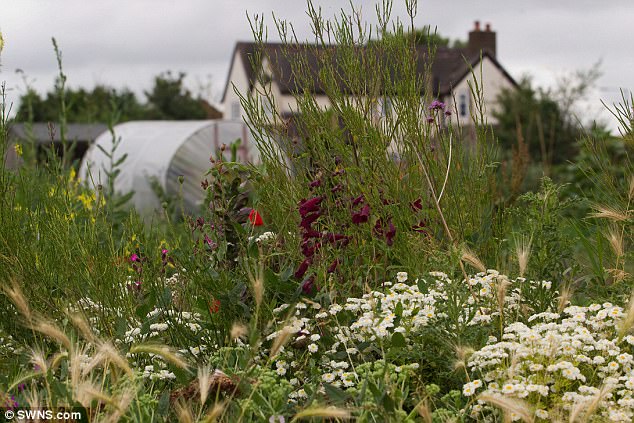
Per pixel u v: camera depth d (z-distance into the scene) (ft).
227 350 12.76
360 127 16.51
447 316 13.14
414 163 17.24
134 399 11.59
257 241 15.31
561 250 15.31
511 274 15.38
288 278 13.97
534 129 63.93
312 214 15.08
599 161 17.85
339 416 10.05
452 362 12.42
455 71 144.56
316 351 13.33
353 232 16.15
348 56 17.04
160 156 64.39
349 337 13.57
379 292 14.57
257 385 11.48
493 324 13.62
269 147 17.15
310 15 17.26
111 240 16.51
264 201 16.87
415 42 17.42
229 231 14.94
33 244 16.22
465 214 17.20
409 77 17.13
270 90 17.52
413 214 17.06
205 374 11.10
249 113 17.39
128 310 15.38
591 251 16.30
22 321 14.47
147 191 63.57
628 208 16.60
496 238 17.15
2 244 15.42
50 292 15.40
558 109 64.75
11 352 15.06
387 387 11.05
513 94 71.00
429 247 16.28
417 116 17.20
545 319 13.26
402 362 12.73
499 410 11.32
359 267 15.40
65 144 28.07
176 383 13.48
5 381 12.85
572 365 11.41
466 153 18.65
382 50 17.33
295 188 16.92
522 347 11.71
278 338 11.60
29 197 17.69
